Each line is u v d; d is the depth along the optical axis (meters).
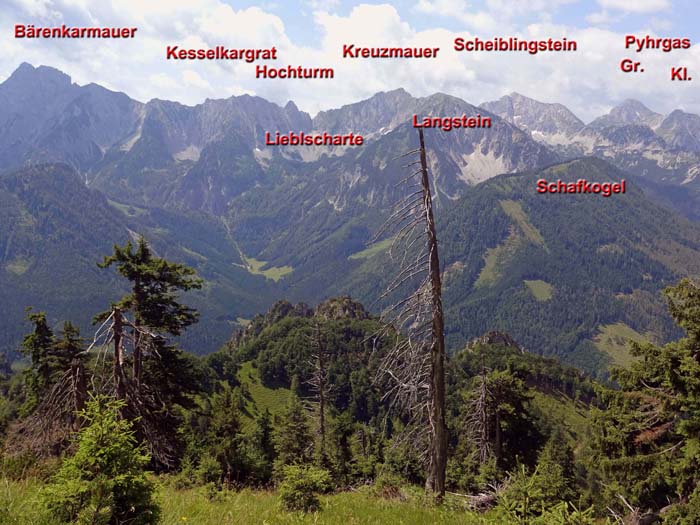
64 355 30.33
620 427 18.39
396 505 14.33
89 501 6.65
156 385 24.64
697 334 14.71
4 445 17.19
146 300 25.02
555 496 10.85
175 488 17.39
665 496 18.28
